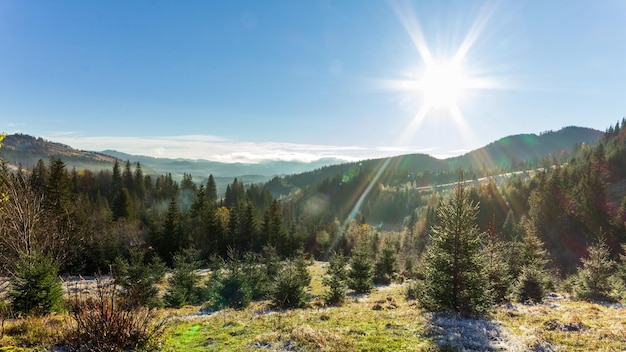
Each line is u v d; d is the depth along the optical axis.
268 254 44.16
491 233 36.84
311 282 41.03
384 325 12.98
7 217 20.06
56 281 14.75
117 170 116.31
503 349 10.32
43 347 8.70
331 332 11.45
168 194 123.88
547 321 13.45
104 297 8.87
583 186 79.31
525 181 122.00
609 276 29.05
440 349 10.02
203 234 71.25
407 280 45.31
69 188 64.81
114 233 53.78
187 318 16.19
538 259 34.53
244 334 11.91
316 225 108.19
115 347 8.30
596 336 11.42
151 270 35.31
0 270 18.52
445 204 17.91
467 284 15.67
